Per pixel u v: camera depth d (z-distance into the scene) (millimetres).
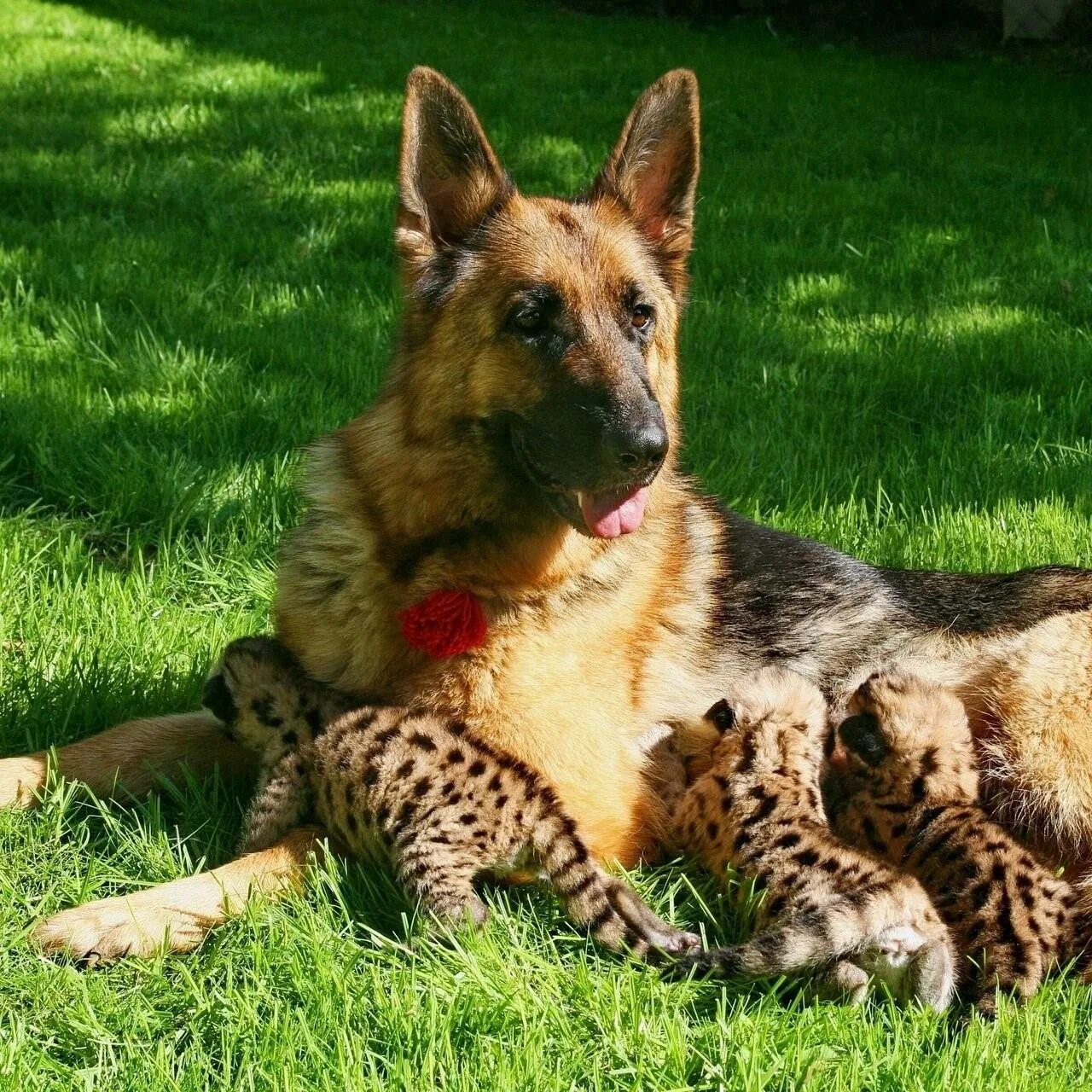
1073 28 8258
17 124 5031
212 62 6449
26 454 2994
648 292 2584
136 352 3232
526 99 6160
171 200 4309
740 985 2375
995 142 5879
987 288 3934
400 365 2590
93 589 2750
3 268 3525
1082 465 3117
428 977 2348
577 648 2559
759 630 2682
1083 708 2582
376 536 2566
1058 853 2586
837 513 2998
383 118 5555
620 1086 2289
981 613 2684
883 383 3309
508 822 2438
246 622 2773
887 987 2371
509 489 2539
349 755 2457
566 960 2404
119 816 2518
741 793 2504
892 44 8625
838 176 5297
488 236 2562
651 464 2494
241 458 3014
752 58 7703
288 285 3639
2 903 2404
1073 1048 2330
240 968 2363
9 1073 2260
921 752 2514
